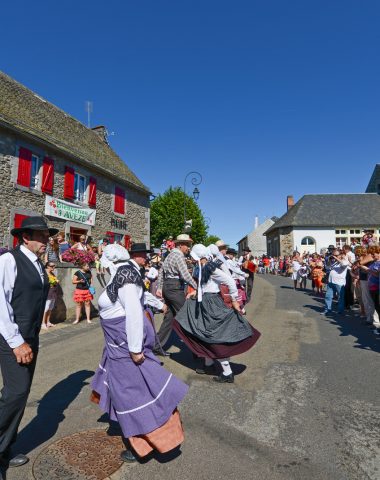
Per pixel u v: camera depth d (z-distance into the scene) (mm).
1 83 14578
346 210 34500
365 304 7492
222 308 4211
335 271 8742
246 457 2650
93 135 20266
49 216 13617
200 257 4367
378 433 2992
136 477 2410
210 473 2457
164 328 5289
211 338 4086
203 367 4609
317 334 6516
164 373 2605
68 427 3098
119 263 2732
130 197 19703
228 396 3738
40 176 13336
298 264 15281
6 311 2365
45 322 7016
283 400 3639
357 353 5270
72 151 14891
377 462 2592
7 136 11898
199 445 2811
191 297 4477
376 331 6574
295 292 13930
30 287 2523
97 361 4914
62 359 5000
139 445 2475
